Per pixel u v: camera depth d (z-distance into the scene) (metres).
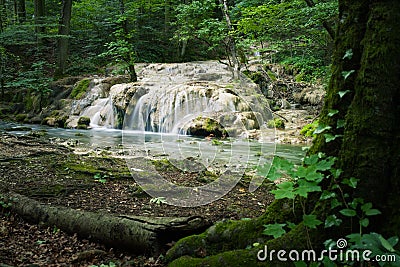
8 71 18.64
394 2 2.33
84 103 15.73
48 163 6.91
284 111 14.32
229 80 11.62
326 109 2.61
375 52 2.33
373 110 2.33
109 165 6.96
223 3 12.44
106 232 3.47
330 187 2.44
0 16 20.05
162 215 4.55
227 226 3.01
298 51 13.02
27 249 3.42
